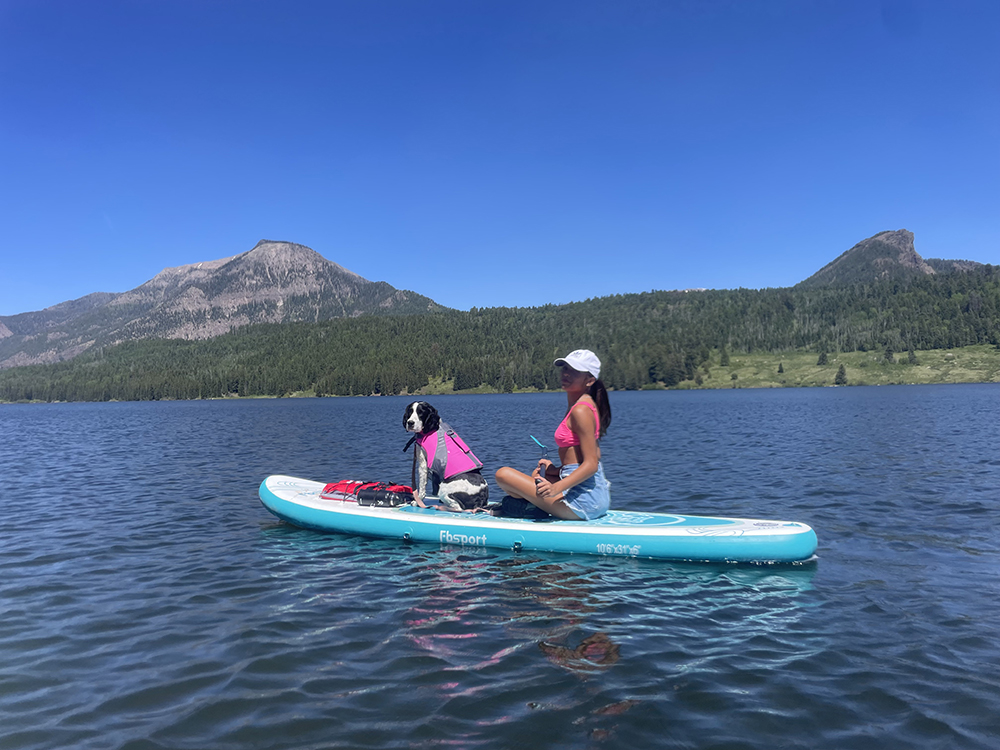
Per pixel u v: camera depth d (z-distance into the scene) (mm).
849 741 3359
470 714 3678
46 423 53344
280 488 9906
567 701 3838
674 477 13836
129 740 3432
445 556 7422
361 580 6508
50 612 5652
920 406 48969
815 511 9961
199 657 4598
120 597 6066
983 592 5973
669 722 3572
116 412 89000
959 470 14133
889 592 6000
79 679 4250
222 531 9062
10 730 3555
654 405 68062
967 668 4293
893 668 4309
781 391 135000
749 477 13664
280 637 4969
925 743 3332
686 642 4805
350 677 4215
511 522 7664
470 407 74438
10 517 10445
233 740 3416
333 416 57250
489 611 5535
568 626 5156
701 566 6934
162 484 14156
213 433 33938
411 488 8977
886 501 10656
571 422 7059
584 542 7336
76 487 13922
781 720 3594
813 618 5328
